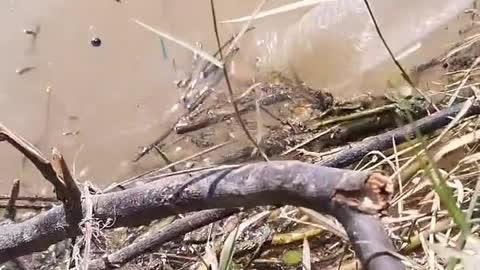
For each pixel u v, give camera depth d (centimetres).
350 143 135
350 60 146
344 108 143
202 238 123
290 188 73
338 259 115
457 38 147
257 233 120
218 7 154
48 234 91
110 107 146
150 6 154
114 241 124
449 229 98
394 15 145
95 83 148
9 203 131
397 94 139
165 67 149
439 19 147
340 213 69
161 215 86
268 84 146
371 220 68
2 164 140
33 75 148
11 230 94
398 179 111
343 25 146
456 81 140
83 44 151
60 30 152
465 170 115
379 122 139
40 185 138
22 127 144
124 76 149
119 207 87
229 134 142
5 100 146
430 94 136
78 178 139
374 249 66
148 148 142
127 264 122
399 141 118
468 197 108
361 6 145
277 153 138
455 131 122
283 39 149
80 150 142
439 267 92
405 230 108
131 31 152
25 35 151
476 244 76
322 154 131
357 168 119
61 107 146
